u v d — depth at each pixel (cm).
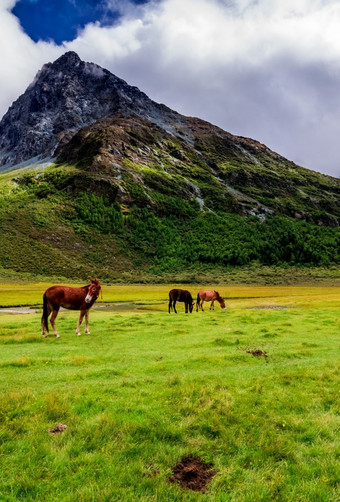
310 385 1027
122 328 2372
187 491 535
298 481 564
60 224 17412
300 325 2542
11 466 587
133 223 19450
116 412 798
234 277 14325
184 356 1474
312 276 14488
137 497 512
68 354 1536
